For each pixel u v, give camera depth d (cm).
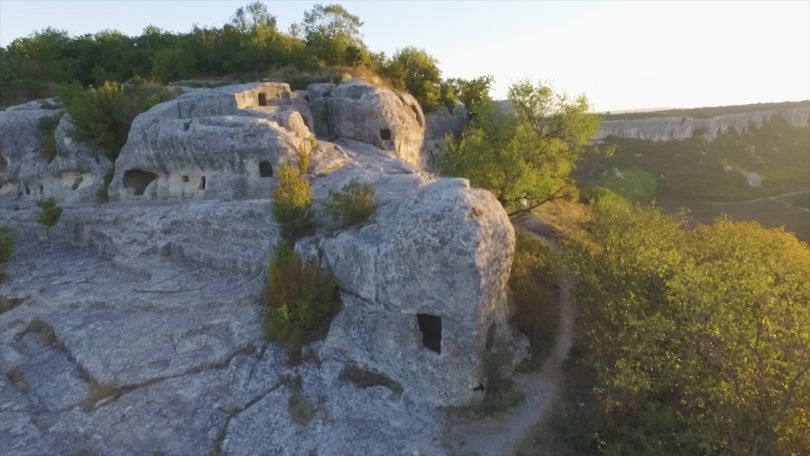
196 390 1722
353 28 5597
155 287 2222
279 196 2112
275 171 2706
